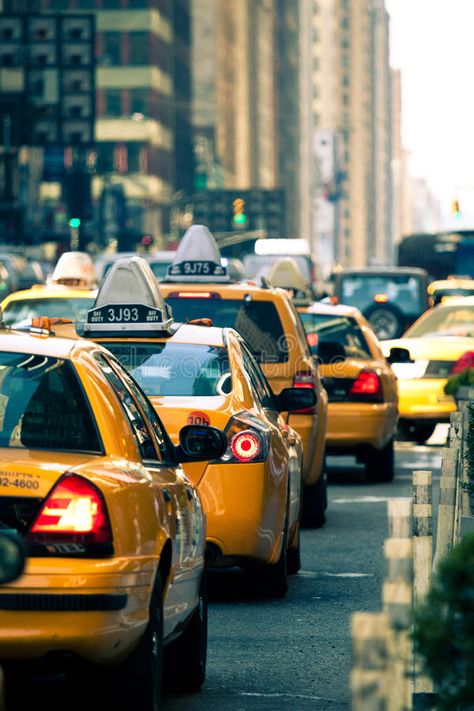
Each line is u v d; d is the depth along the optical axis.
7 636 10.15
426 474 12.81
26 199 128.88
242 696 13.52
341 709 12.98
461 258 99.56
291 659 15.26
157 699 11.33
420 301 65.94
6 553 8.36
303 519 25.94
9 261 62.84
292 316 24.78
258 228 134.12
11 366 11.44
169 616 12.08
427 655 7.68
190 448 13.50
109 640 10.38
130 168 186.50
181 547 12.41
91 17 107.50
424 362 40.62
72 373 11.46
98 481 10.54
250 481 17.41
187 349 18.59
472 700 7.58
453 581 7.79
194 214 135.38
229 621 17.38
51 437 11.02
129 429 11.72
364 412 31.92
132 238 122.31
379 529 25.78
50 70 107.50
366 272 66.62
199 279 27.39
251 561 17.70
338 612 17.97
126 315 18.73
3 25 107.44
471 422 21.64
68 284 33.59
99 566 10.31
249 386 18.47
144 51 187.75
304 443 24.80
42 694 13.05
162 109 194.25
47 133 108.25
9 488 10.38
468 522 18.95
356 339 32.94
